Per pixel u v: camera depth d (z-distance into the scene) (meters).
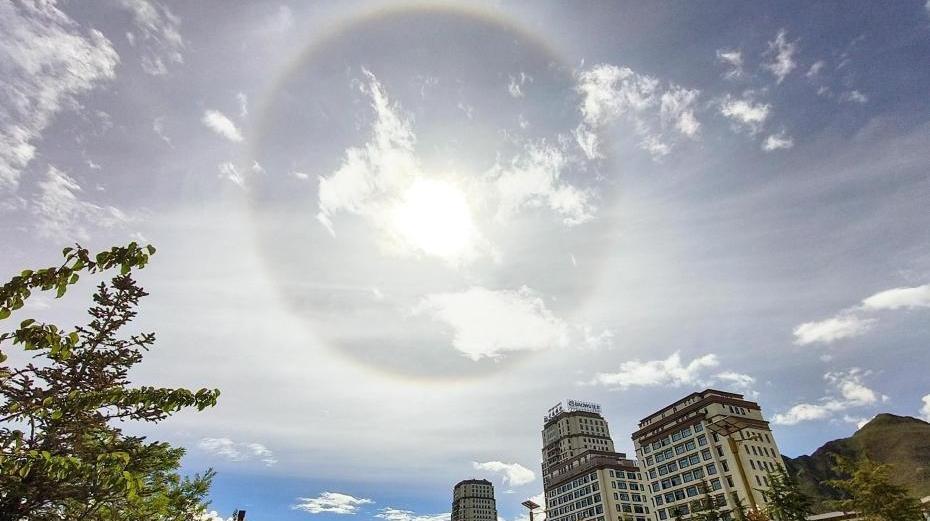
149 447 12.69
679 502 82.62
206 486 20.28
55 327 5.74
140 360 13.07
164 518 15.21
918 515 20.39
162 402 7.75
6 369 5.84
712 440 80.12
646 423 98.31
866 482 21.91
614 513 101.62
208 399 8.05
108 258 5.44
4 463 6.23
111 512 10.88
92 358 11.90
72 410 7.68
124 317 13.45
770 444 79.94
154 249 5.63
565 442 147.00
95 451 10.99
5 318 5.05
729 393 87.31
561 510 119.00
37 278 5.10
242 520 34.31
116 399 7.60
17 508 9.65
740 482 73.12
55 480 9.74
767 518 27.25
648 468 92.50
